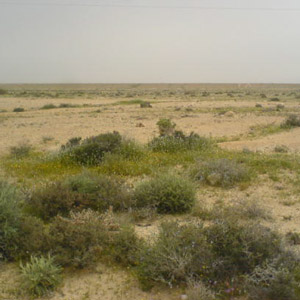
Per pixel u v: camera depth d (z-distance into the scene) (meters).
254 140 16.19
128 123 23.83
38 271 4.33
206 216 6.43
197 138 13.68
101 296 4.20
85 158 10.84
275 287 3.93
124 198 6.82
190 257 4.39
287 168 9.98
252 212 6.46
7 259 4.92
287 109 33.78
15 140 17.53
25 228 5.23
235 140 16.64
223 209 6.83
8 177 9.20
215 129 20.62
